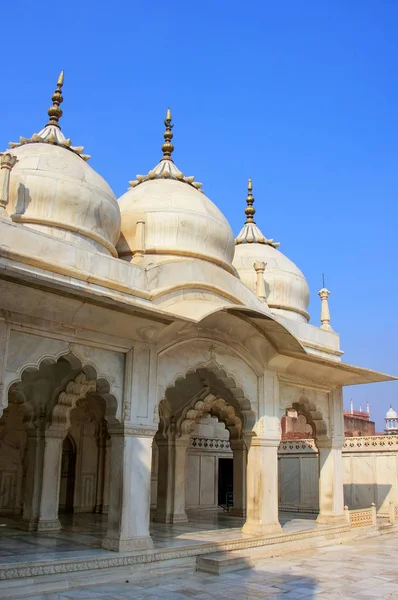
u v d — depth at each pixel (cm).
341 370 1073
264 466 943
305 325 1128
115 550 697
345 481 1484
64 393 943
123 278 766
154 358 790
